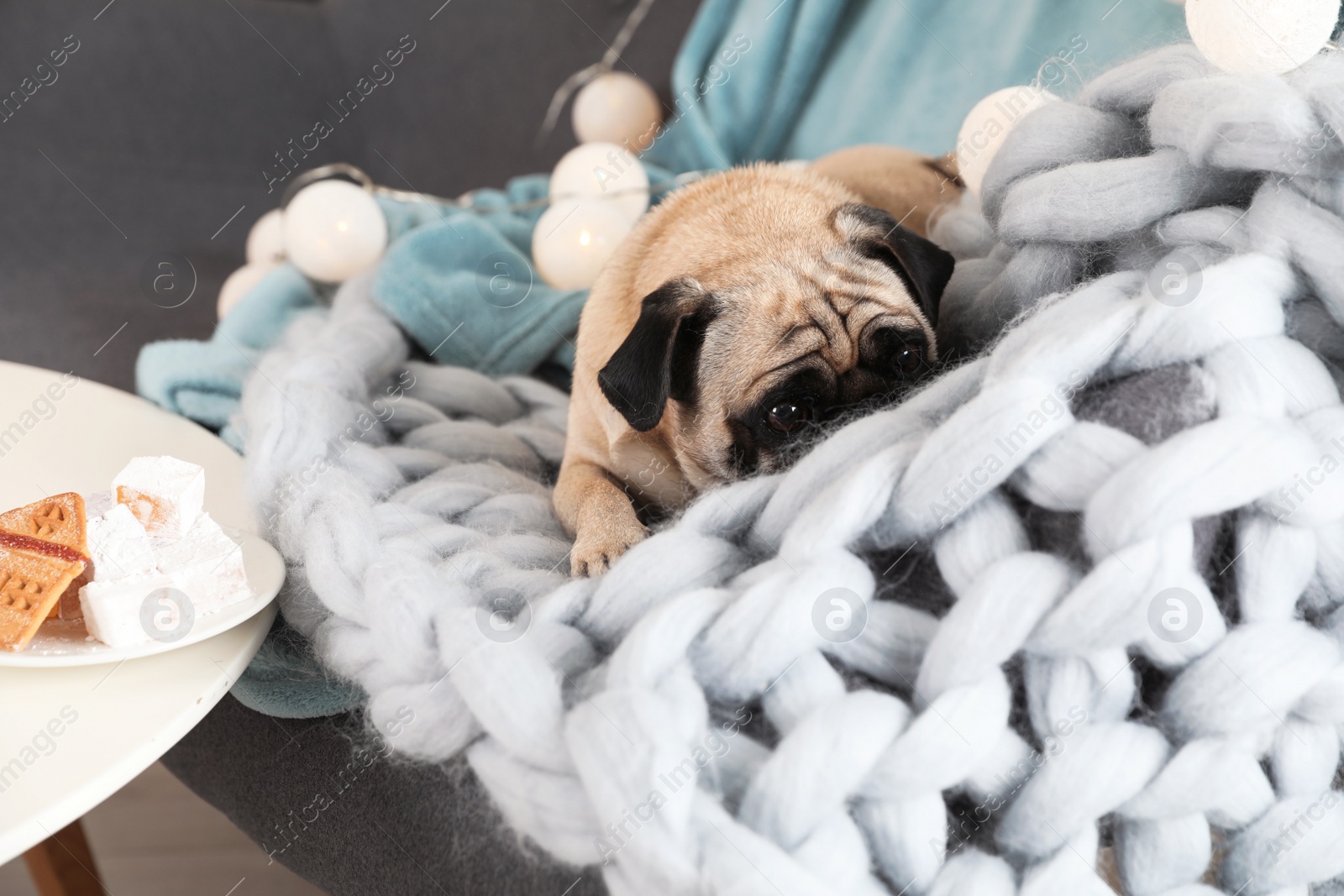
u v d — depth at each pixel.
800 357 1.09
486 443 1.31
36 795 0.72
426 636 0.85
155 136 2.66
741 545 0.89
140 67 2.63
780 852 0.64
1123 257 0.96
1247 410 0.75
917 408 0.90
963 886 0.68
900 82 2.14
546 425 1.42
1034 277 1.00
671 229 1.29
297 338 1.54
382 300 1.55
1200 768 0.71
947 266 1.19
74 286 2.10
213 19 2.69
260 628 0.94
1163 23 1.52
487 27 2.75
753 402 1.10
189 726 0.82
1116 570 0.70
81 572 0.85
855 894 0.65
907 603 0.79
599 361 1.24
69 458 1.25
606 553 0.94
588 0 2.67
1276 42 0.92
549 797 0.72
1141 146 1.01
